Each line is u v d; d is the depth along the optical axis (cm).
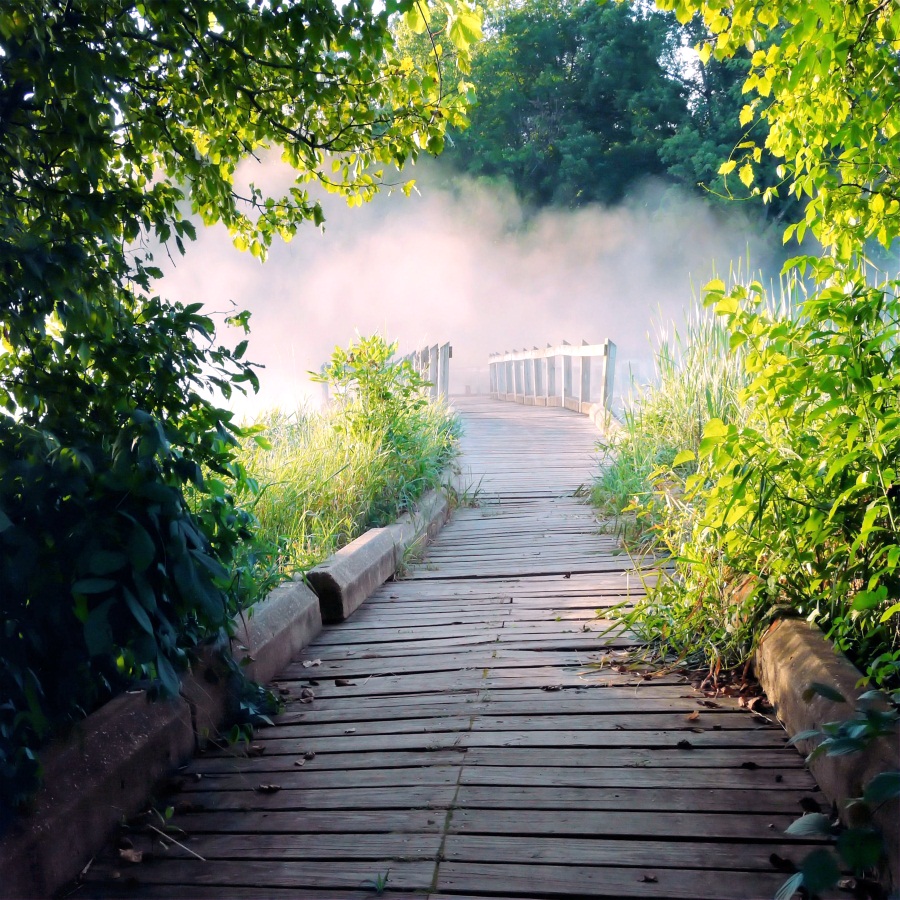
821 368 322
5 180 252
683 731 320
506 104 3594
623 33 3375
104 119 258
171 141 306
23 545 232
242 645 374
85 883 245
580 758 303
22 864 229
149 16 276
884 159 368
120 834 268
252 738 337
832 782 259
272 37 291
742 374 650
